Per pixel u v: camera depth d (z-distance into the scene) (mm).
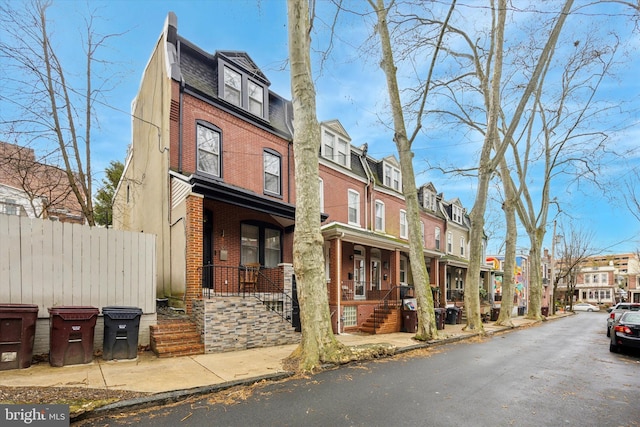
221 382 5348
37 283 6504
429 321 10398
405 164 10930
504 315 17156
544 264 44562
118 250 7484
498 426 3998
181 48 11125
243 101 12062
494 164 13469
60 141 9898
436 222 24125
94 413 4074
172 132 10086
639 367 7512
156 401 4527
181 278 8875
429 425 3980
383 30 10758
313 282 6930
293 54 7402
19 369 5719
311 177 7176
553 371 6926
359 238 12945
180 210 9203
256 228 11906
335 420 4074
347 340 10250
